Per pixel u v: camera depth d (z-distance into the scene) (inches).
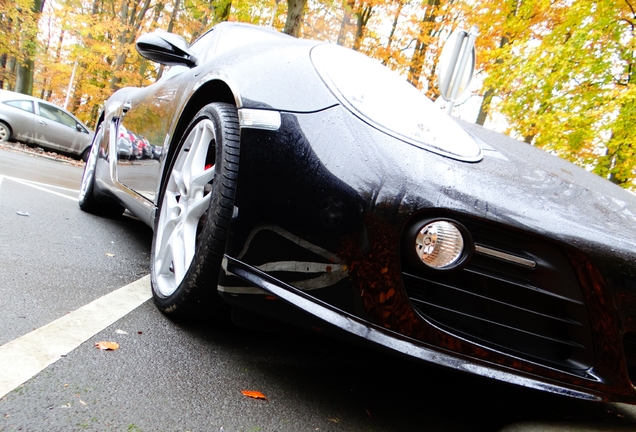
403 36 459.8
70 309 63.2
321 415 51.3
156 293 71.9
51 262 81.5
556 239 49.9
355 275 49.5
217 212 60.2
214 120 68.6
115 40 682.2
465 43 116.1
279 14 477.4
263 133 58.1
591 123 233.9
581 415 67.0
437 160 53.0
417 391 64.7
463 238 48.7
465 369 49.1
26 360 47.8
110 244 106.7
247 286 55.1
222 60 78.7
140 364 52.6
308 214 52.2
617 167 258.5
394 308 49.0
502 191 52.4
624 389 51.3
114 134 125.7
